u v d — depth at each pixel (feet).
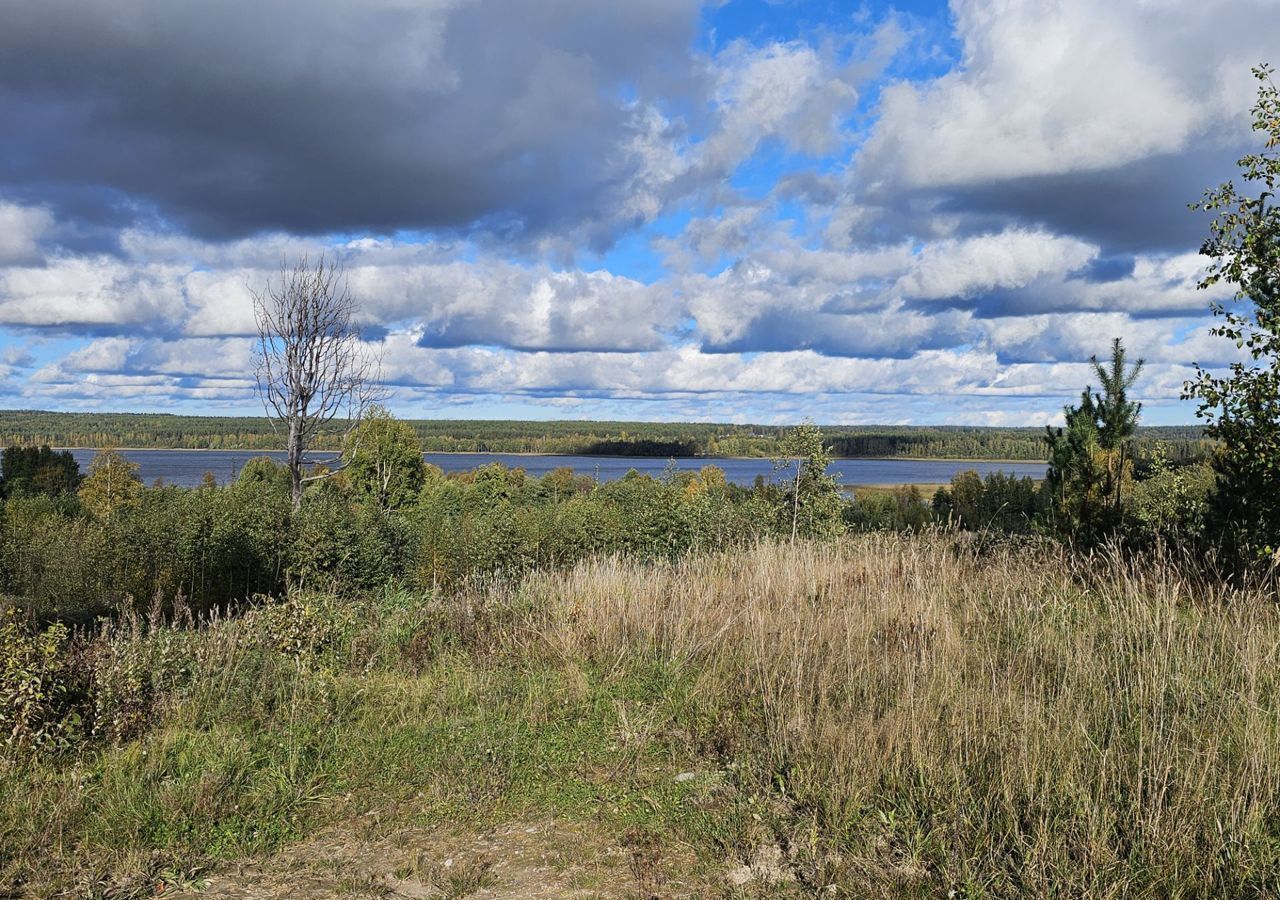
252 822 15.76
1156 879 11.85
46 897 13.15
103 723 19.49
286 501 59.67
